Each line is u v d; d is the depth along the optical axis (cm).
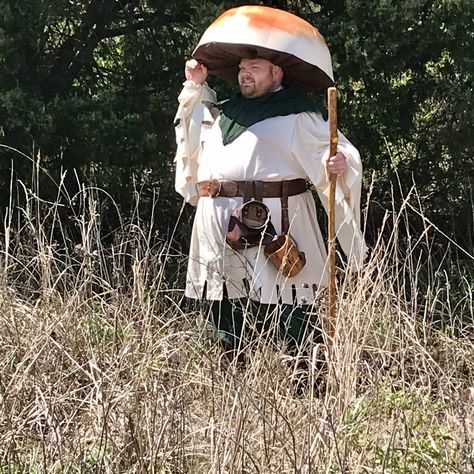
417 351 485
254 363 452
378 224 836
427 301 571
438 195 836
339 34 713
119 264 569
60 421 421
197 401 447
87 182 774
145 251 603
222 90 723
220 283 532
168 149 773
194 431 410
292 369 488
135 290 527
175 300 621
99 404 420
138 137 745
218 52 545
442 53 758
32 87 759
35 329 480
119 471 400
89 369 463
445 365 505
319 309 512
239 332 534
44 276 520
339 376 440
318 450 398
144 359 443
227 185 528
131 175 784
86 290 523
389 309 498
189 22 796
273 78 535
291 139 522
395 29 704
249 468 394
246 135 529
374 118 791
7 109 704
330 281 502
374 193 842
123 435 412
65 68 807
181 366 459
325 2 774
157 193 783
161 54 807
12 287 536
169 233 805
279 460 398
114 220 788
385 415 443
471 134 779
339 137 522
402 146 827
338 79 739
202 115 555
